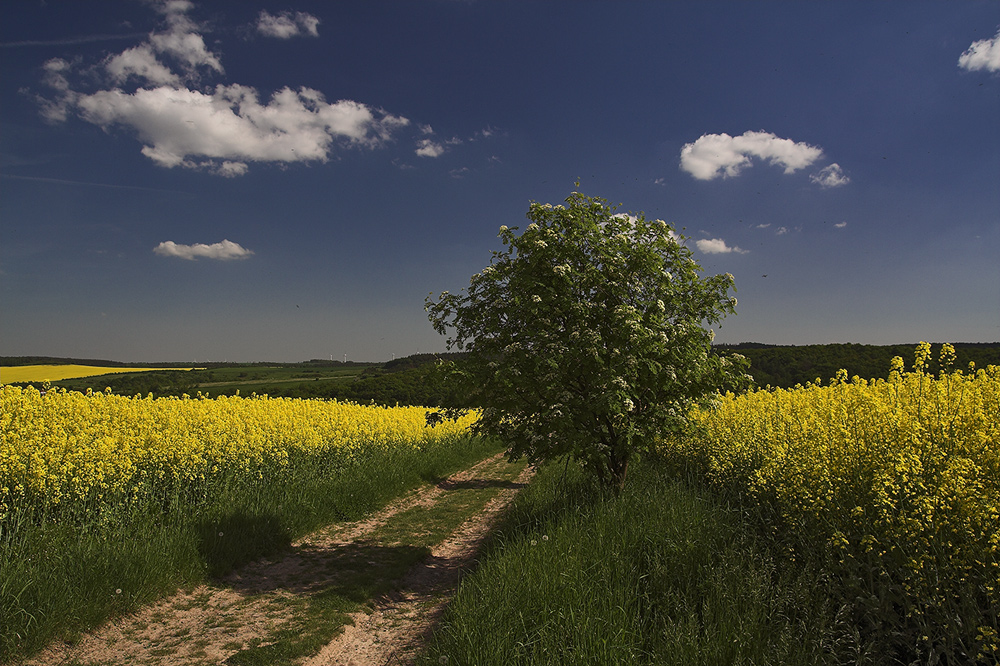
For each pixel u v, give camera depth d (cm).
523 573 518
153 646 493
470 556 795
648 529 583
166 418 1069
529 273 743
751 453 737
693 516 601
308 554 796
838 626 389
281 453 1131
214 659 469
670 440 1127
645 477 948
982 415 438
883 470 416
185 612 574
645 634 425
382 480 1226
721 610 423
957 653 349
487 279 771
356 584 667
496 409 765
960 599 350
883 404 527
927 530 360
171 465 858
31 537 595
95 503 712
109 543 627
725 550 500
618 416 729
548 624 432
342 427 1443
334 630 532
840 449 500
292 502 946
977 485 355
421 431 1958
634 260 754
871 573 390
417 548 834
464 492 1319
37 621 470
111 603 534
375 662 475
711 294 779
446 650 436
